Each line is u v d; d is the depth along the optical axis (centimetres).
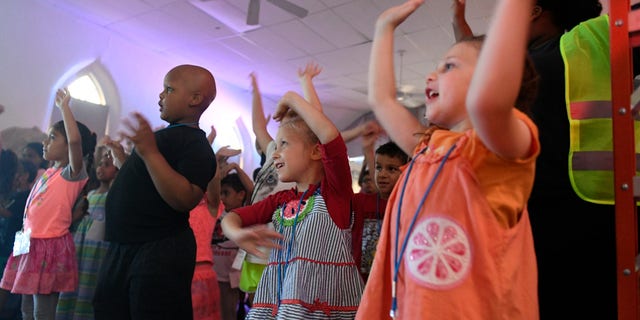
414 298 76
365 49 705
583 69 107
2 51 554
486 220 75
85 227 325
